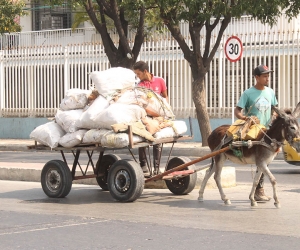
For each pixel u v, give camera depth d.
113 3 20.41
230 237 8.51
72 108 12.07
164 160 20.33
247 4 18.80
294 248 7.89
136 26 22.94
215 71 25.94
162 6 19.25
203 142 22.72
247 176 15.70
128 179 11.43
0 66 30.78
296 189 13.10
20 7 30.19
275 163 19.08
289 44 24.62
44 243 8.34
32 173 15.24
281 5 19.31
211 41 25.89
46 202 11.85
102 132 11.35
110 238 8.58
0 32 30.16
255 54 25.20
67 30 32.66
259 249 7.86
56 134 12.04
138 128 11.30
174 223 9.57
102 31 21.12
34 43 33.00
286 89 24.81
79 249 8.00
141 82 12.52
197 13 20.09
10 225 9.59
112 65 21.20
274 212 10.38
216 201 11.61
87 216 10.28
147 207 11.06
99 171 12.98
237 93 25.53
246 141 10.54
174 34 21.42
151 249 7.92
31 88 30.16
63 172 12.14
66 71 29.00
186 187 12.20
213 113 26.02
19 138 30.44
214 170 11.47
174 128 11.91
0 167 15.78
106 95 11.62
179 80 26.78
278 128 10.34
